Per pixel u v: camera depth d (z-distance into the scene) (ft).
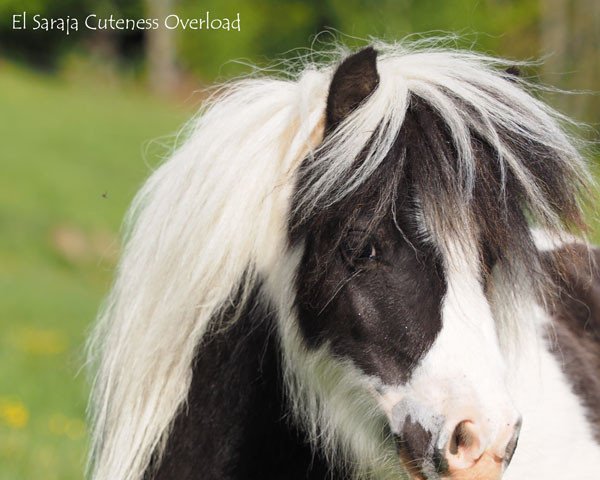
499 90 20.52
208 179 21.42
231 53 214.90
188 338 21.72
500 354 18.72
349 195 19.45
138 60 240.53
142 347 22.00
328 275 19.88
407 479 20.44
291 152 20.89
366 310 19.36
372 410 20.34
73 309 89.61
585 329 23.97
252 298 21.67
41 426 48.85
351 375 20.03
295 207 20.66
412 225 19.07
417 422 18.44
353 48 24.99
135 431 22.06
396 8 156.97
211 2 220.02
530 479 21.24
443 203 18.88
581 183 20.57
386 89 19.88
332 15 195.31
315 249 20.07
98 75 235.40
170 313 21.71
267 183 21.15
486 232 19.10
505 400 17.88
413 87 20.29
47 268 111.96
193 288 21.44
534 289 20.29
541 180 19.95
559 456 21.47
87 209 132.46
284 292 21.11
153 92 229.66
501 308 19.77
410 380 18.75
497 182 19.47
